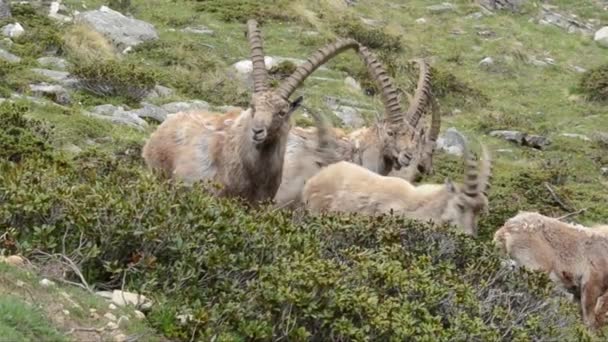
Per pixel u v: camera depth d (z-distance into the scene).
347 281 11.25
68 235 11.13
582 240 16.48
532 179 26.62
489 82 41.31
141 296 10.53
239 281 11.00
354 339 10.37
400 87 36.19
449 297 11.66
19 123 18.75
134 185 11.98
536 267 16.16
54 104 24.50
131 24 35.50
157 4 40.62
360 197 15.76
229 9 41.09
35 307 9.59
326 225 13.12
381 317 10.52
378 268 11.47
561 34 47.50
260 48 15.62
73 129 22.23
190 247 11.09
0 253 10.68
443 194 15.55
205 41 37.34
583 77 41.19
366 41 41.44
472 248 13.65
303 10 41.78
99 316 9.97
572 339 11.95
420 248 13.45
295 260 11.17
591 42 47.25
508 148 33.31
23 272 10.18
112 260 11.06
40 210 11.19
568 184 29.41
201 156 15.70
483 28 46.22
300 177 17.33
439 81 37.53
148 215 11.34
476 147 32.66
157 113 26.61
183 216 11.48
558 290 13.87
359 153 18.69
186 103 28.31
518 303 12.57
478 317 11.48
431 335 10.58
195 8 40.97
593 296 16.44
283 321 10.38
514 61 43.22
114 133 23.06
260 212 12.98
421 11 47.31
